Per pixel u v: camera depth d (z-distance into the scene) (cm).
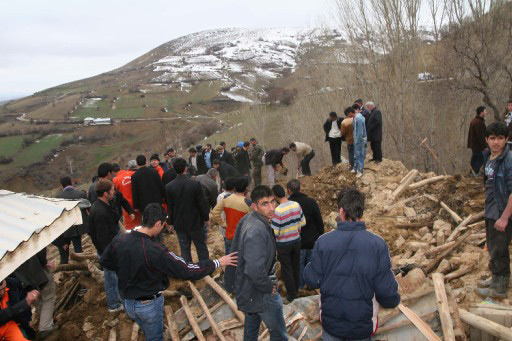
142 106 14888
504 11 1617
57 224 470
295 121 2956
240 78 18912
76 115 14338
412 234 769
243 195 653
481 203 773
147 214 419
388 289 316
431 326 463
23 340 441
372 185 1001
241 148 1472
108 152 10231
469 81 1741
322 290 331
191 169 1384
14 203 500
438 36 1844
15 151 10425
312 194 1052
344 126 1102
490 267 497
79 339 566
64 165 9469
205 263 428
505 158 446
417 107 1866
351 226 329
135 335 548
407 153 1909
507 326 449
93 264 768
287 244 564
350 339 324
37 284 533
